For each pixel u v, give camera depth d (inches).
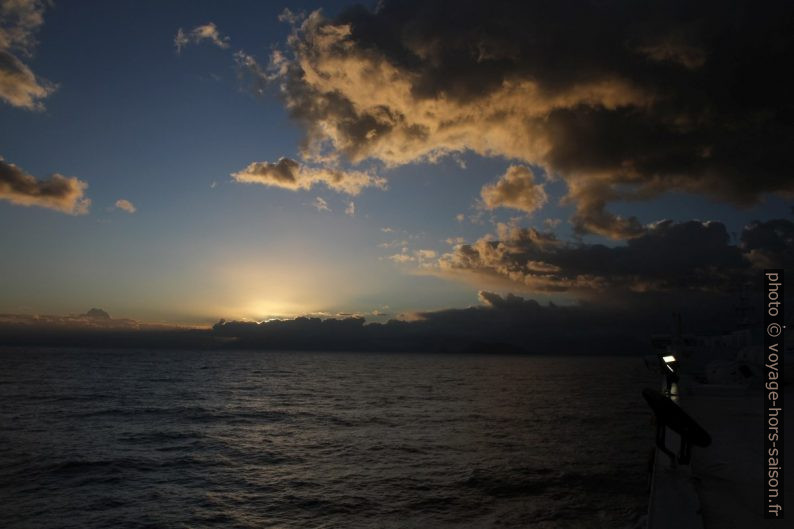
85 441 1050.7
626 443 1047.0
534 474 752.3
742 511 231.8
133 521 542.0
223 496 638.5
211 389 2674.7
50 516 557.9
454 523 533.0
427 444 1032.2
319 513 569.9
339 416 1539.1
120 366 5467.5
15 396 2039.9
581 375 5315.0
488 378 4446.4
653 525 201.3
